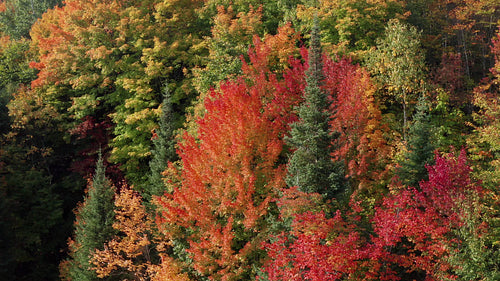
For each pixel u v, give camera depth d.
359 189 22.98
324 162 20.34
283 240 17.27
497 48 31.31
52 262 35.72
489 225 17.56
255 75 27.58
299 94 26.88
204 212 22.11
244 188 21.77
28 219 33.41
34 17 64.44
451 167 17.89
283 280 16.80
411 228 16.58
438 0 41.94
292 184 20.83
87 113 36.75
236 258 21.09
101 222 29.61
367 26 33.44
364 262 16.16
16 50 50.12
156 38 35.88
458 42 40.31
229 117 22.42
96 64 35.94
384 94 31.48
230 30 33.88
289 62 29.69
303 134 21.38
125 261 25.95
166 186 29.62
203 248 22.66
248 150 21.91
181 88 35.81
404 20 36.19
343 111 26.75
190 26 41.44
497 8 39.16
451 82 32.59
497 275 15.17
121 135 34.47
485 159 27.42
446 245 16.00
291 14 35.81
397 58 28.52
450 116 29.61
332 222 16.42
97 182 30.39
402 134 29.30
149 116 34.72
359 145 25.66
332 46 31.97
